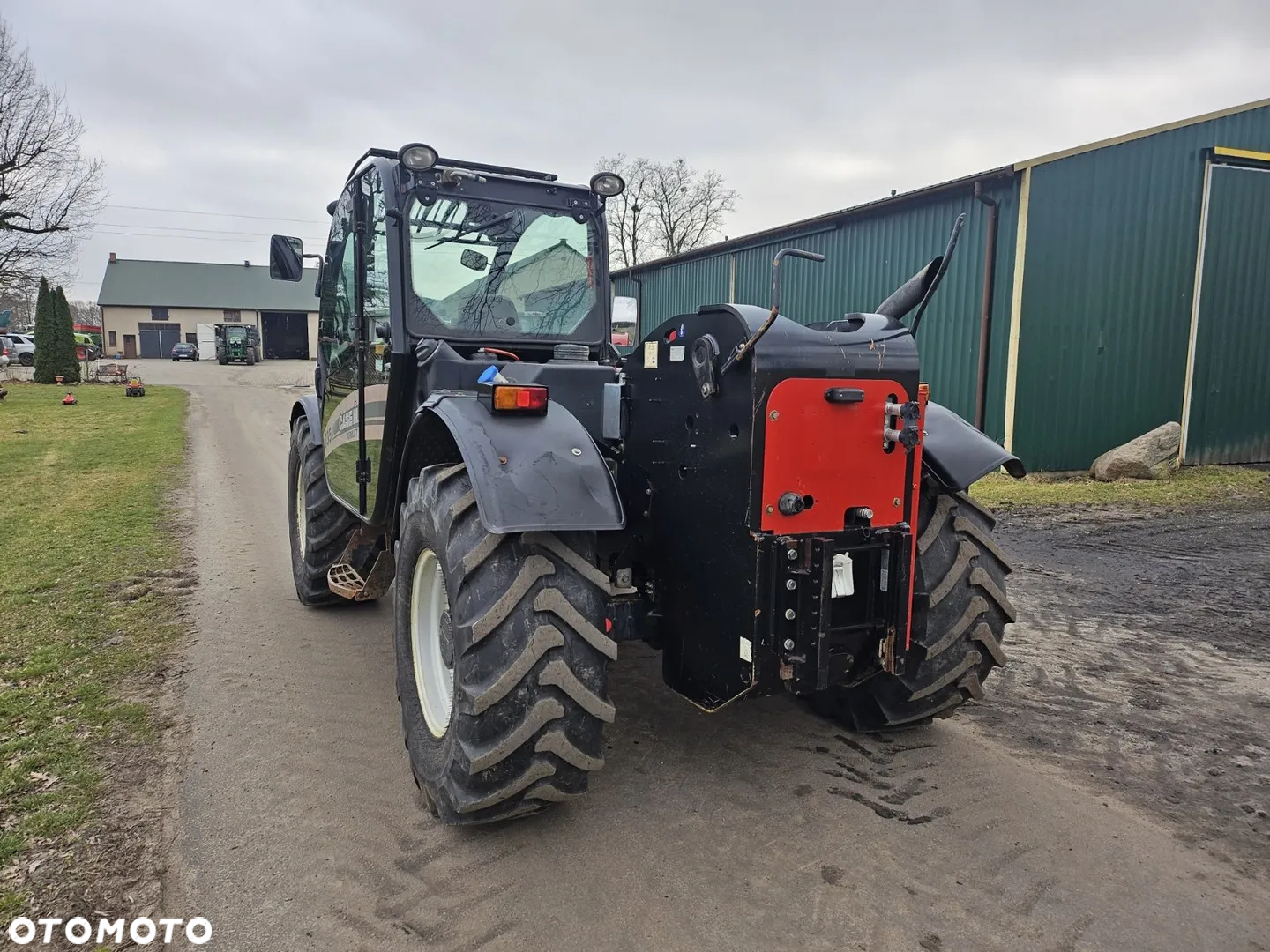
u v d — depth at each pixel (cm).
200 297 5347
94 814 270
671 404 265
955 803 274
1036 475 1012
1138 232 1032
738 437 236
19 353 3434
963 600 291
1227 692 367
